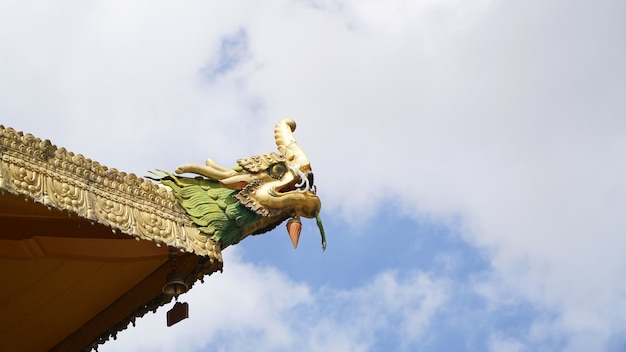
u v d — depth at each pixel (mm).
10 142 8898
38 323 11391
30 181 8930
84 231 10352
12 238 10250
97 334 11367
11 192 8688
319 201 11297
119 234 10375
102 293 11188
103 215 9531
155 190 10336
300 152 11492
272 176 11141
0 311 11242
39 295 11109
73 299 11203
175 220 10383
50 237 10398
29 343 11547
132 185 10078
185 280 10742
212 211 10672
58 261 10742
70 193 9281
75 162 9492
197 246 10398
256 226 10992
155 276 10977
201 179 10898
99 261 10625
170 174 10727
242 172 11016
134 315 11172
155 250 10633
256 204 10867
